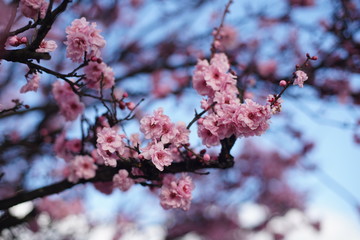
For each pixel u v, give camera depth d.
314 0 6.49
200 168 3.26
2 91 5.69
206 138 2.97
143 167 2.95
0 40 2.48
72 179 3.49
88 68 3.43
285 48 6.46
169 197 3.05
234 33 6.23
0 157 5.16
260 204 10.73
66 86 3.78
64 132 4.04
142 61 7.33
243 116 2.73
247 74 4.89
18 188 4.61
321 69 5.77
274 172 10.02
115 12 7.13
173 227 9.38
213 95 3.17
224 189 10.09
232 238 10.62
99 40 2.87
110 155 2.95
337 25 5.80
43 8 2.83
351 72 5.71
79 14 6.25
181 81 7.34
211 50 3.96
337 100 5.94
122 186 3.32
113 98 3.31
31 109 5.21
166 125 2.84
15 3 2.50
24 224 4.46
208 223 10.16
